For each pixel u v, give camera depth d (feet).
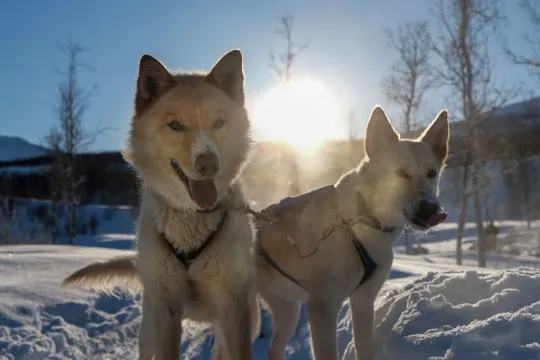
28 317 18.29
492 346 11.12
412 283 17.10
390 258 13.43
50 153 87.45
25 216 111.24
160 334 11.64
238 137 11.57
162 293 11.64
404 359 12.42
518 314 11.82
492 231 99.09
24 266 25.52
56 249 36.24
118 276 16.58
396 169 12.85
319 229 13.20
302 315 19.16
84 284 16.72
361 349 13.46
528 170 146.51
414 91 69.10
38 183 134.41
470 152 60.59
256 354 17.56
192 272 11.42
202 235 11.25
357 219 12.86
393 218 12.95
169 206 11.30
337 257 12.89
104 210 125.29
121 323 20.07
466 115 59.52
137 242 12.03
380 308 15.62
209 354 17.81
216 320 12.46
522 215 150.51
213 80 11.77
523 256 78.48
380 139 13.32
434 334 12.43
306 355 16.62
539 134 118.62
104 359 17.46
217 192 10.85
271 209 14.85
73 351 17.57
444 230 125.49
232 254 11.42
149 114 11.21
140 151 11.27
